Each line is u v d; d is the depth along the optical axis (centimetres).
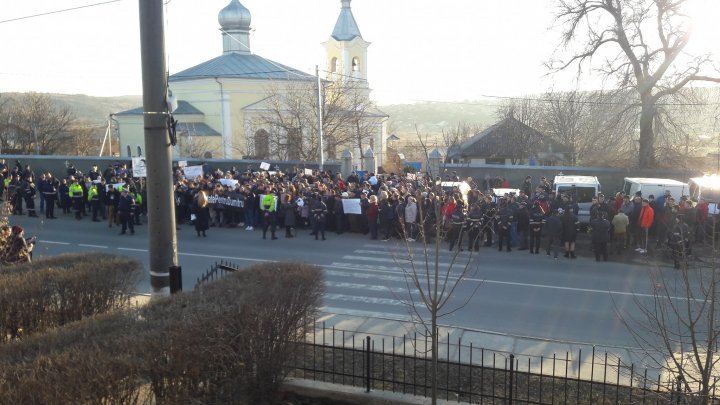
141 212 2353
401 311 1256
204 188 2370
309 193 2255
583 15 3030
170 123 828
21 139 6812
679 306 1299
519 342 1034
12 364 484
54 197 2539
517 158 4747
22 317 755
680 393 564
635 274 1627
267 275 766
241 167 3447
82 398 455
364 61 5450
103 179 2536
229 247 1966
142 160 2327
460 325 1166
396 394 721
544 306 1312
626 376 851
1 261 1173
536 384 813
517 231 1966
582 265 1739
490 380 826
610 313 1260
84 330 579
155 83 816
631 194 2238
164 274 842
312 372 830
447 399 731
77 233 2205
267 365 687
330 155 4516
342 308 1273
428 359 800
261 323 668
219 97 4750
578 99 3812
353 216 2202
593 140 3412
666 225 1816
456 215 1880
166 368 533
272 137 4562
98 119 13038
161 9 813
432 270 1642
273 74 4875
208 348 580
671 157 3222
